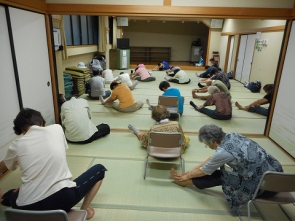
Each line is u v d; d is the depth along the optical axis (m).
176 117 3.90
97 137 3.07
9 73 2.29
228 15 2.93
